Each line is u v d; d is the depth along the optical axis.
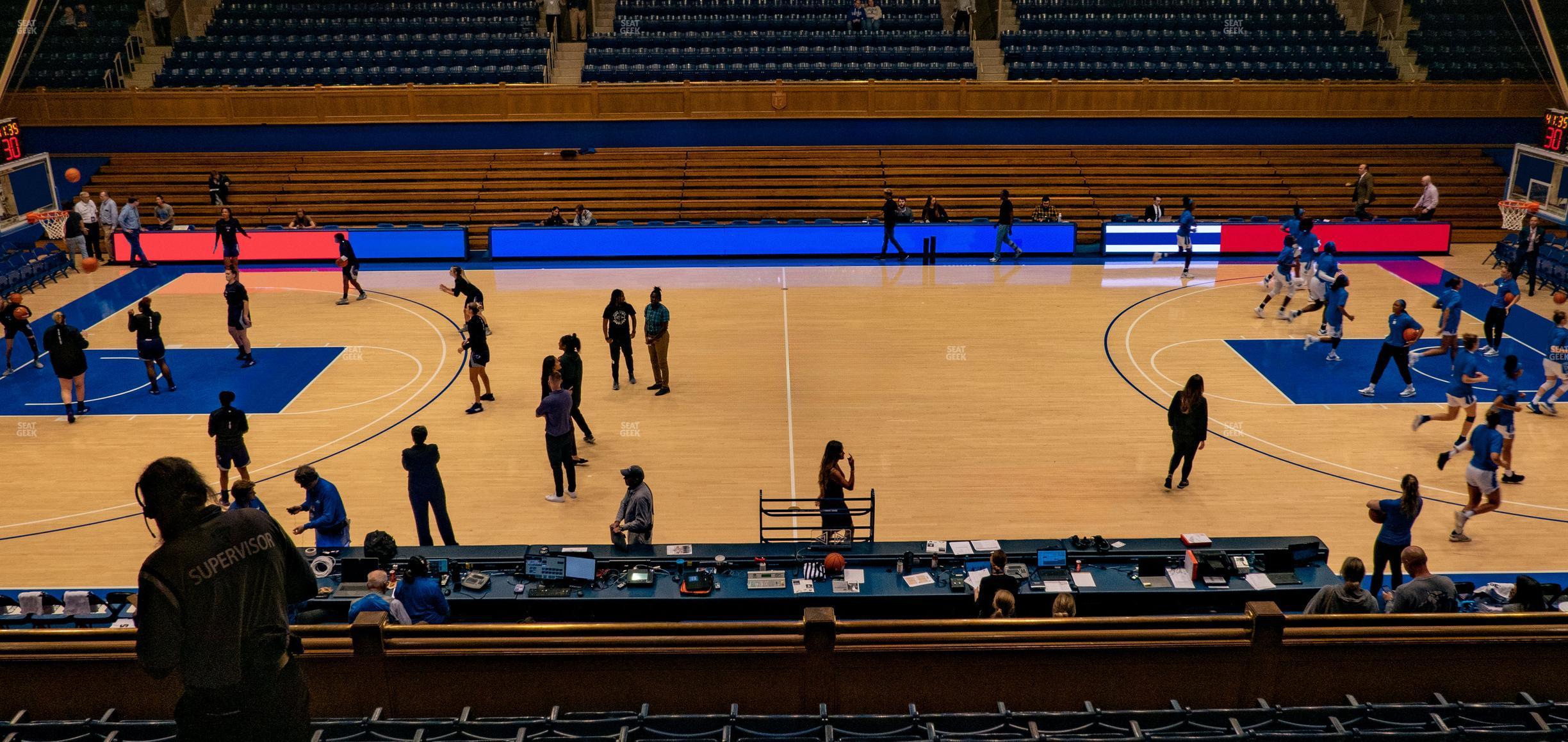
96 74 26.89
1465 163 26.36
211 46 28.48
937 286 21.28
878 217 25.20
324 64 27.70
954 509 11.81
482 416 14.55
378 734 5.53
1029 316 19.08
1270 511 11.79
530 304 20.05
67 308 19.98
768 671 6.01
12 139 23.27
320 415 14.62
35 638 5.64
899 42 28.88
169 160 26.23
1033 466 12.90
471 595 8.55
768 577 8.77
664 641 5.90
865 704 6.11
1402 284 21.08
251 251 23.47
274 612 3.19
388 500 12.09
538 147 26.89
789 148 26.77
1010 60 28.36
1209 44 28.98
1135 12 30.23
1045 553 8.95
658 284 21.45
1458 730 5.45
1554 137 23.66
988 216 25.31
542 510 11.86
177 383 15.87
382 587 7.90
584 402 15.07
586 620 8.65
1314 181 25.98
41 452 13.42
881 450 13.37
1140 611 8.75
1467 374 12.99
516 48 28.69
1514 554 10.79
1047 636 5.97
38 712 5.80
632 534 9.55
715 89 26.45
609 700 6.02
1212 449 13.42
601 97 26.47
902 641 5.94
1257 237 23.80
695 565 8.98
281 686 3.24
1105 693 6.10
